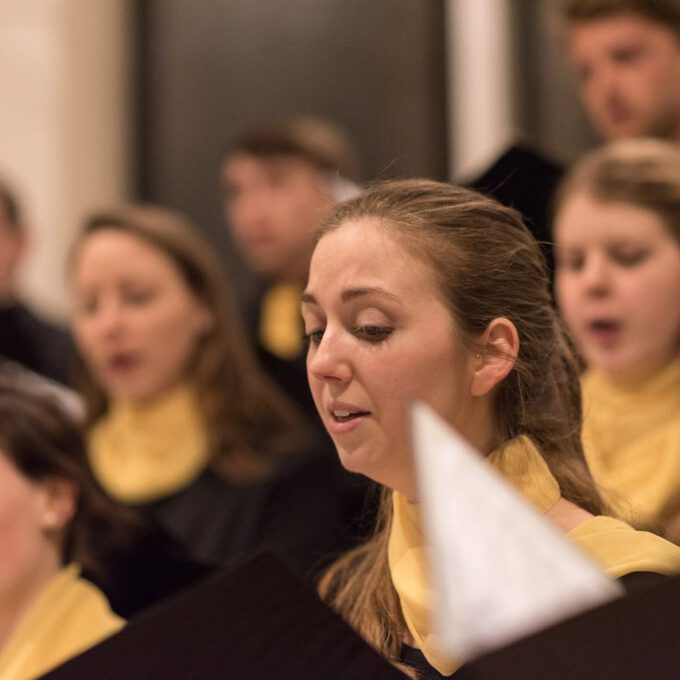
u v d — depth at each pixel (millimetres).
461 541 3295
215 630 4430
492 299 5203
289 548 9750
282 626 4383
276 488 10047
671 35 8961
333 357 5031
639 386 7730
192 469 10375
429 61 16828
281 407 10719
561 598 3346
